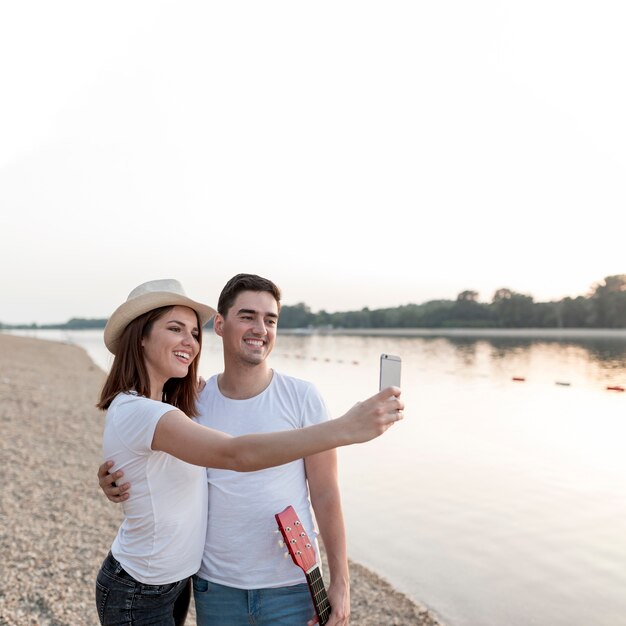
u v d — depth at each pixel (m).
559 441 10.24
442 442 10.23
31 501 6.54
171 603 2.21
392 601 4.69
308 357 37.50
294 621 2.30
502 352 37.12
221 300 2.53
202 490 2.27
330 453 2.42
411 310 112.81
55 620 3.97
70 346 58.62
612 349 38.19
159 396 2.31
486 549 5.67
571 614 4.46
